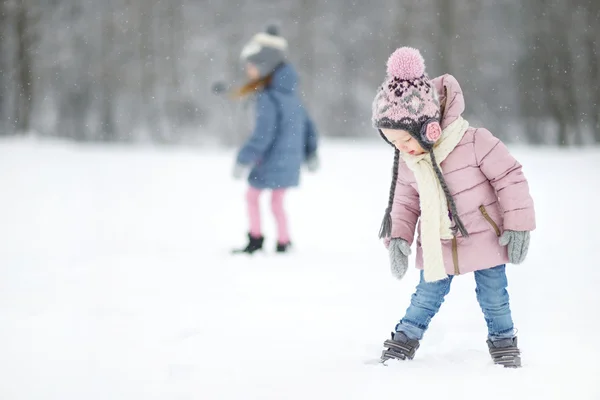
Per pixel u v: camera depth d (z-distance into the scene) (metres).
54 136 61.25
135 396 4.58
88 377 4.95
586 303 7.13
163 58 63.38
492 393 4.55
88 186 18.64
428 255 5.25
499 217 5.32
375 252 10.73
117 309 7.01
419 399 4.46
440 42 59.72
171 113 63.38
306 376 4.93
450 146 5.26
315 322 6.54
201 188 18.84
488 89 61.91
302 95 62.84
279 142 10.94
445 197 5.30
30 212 14.36
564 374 4.93
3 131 56.22
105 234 12.17
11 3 54.16
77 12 60.47
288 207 15.65
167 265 9.57
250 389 4.68
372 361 5.37
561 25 58.16
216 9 64.62
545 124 60.78
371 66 64.56
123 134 62.53
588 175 19.12
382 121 5.22
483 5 61.16
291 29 63.47
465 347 5.79
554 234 11.27
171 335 6.06
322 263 9.81
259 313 6.88
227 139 62.78
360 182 19.88
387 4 63.81
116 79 62.19
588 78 57.84
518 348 5.32
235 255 10.52
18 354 5.46
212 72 63.72
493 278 5.35
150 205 15.88
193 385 4.77
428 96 5.15
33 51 56.06
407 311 5.52
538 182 17.75
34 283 8.22
